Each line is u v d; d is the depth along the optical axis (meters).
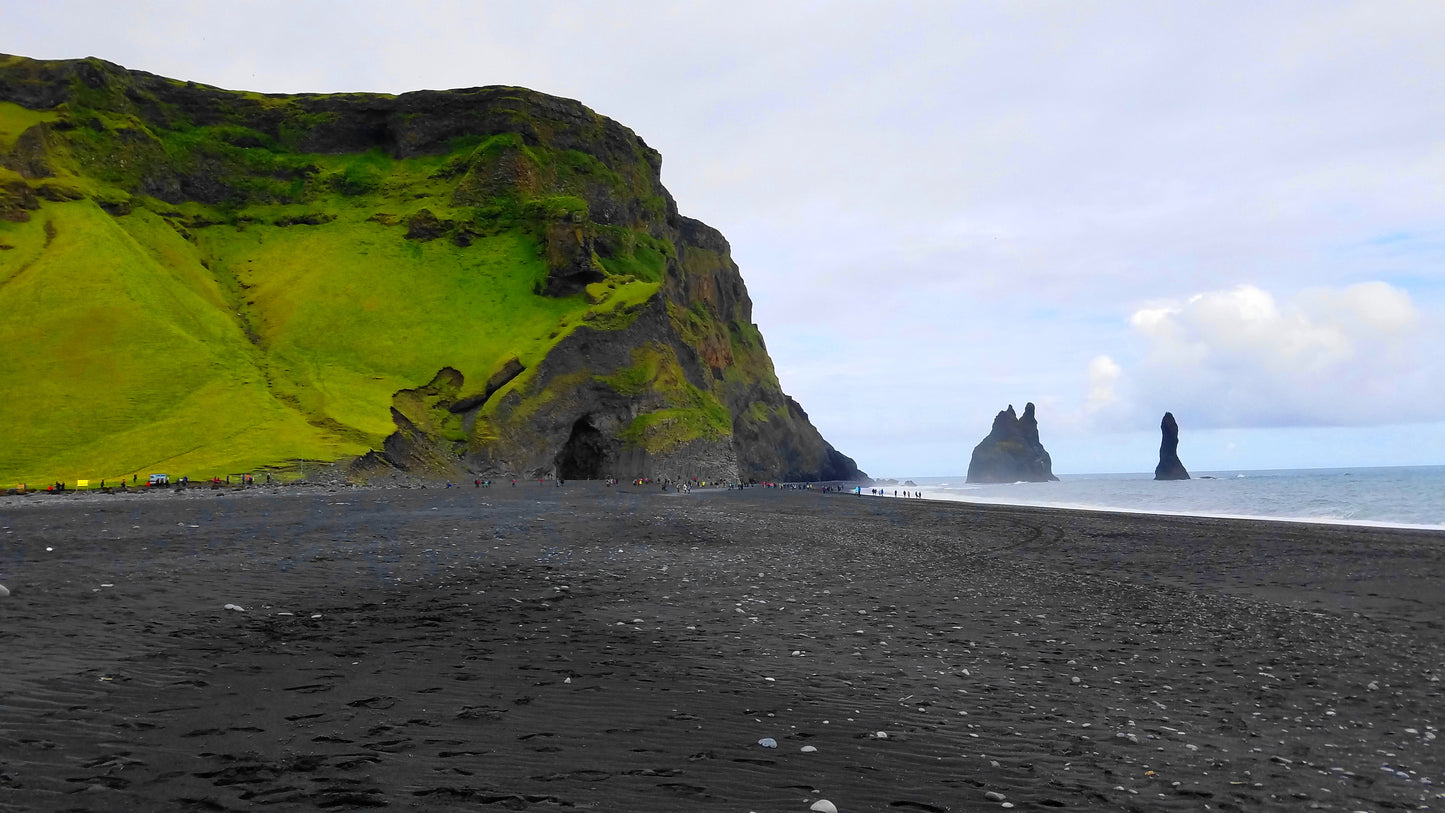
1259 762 8.74
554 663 11.91
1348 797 7.75
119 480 73.69
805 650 13.64
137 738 7.84
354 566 21.66
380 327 132.38
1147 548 35.94
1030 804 7.25
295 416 96.88
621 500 68.38
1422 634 16.92
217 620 13.91
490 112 170.25
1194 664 13.73
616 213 175.88
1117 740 9.33
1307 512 76.94
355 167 166.88
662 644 13.59
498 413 118.12
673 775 7.53
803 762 8.08
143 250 129.50
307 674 10.66
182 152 154.38
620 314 135.12
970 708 10.45
